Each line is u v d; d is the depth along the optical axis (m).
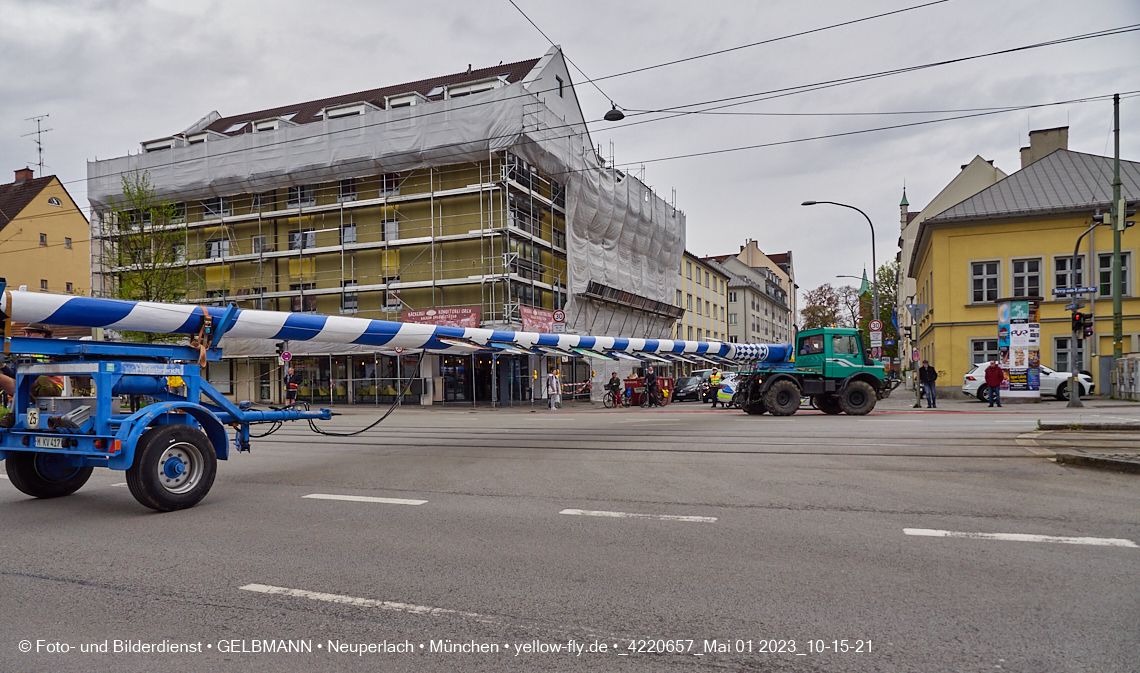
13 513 7.26
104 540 6.05
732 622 3.99
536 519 6.59
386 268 36.12
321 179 36.91
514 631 3.92
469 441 14.10
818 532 5.94
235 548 5.71
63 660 3.65
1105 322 30.88
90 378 7.51
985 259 32.47
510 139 33.22
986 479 8.40
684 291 59.12
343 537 6.01
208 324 9.48
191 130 44.16
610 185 41.19
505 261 33.50
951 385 32.69
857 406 20.50
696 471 9.43
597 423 19.25
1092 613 4.04
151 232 30.38
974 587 4.50
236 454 12.33
